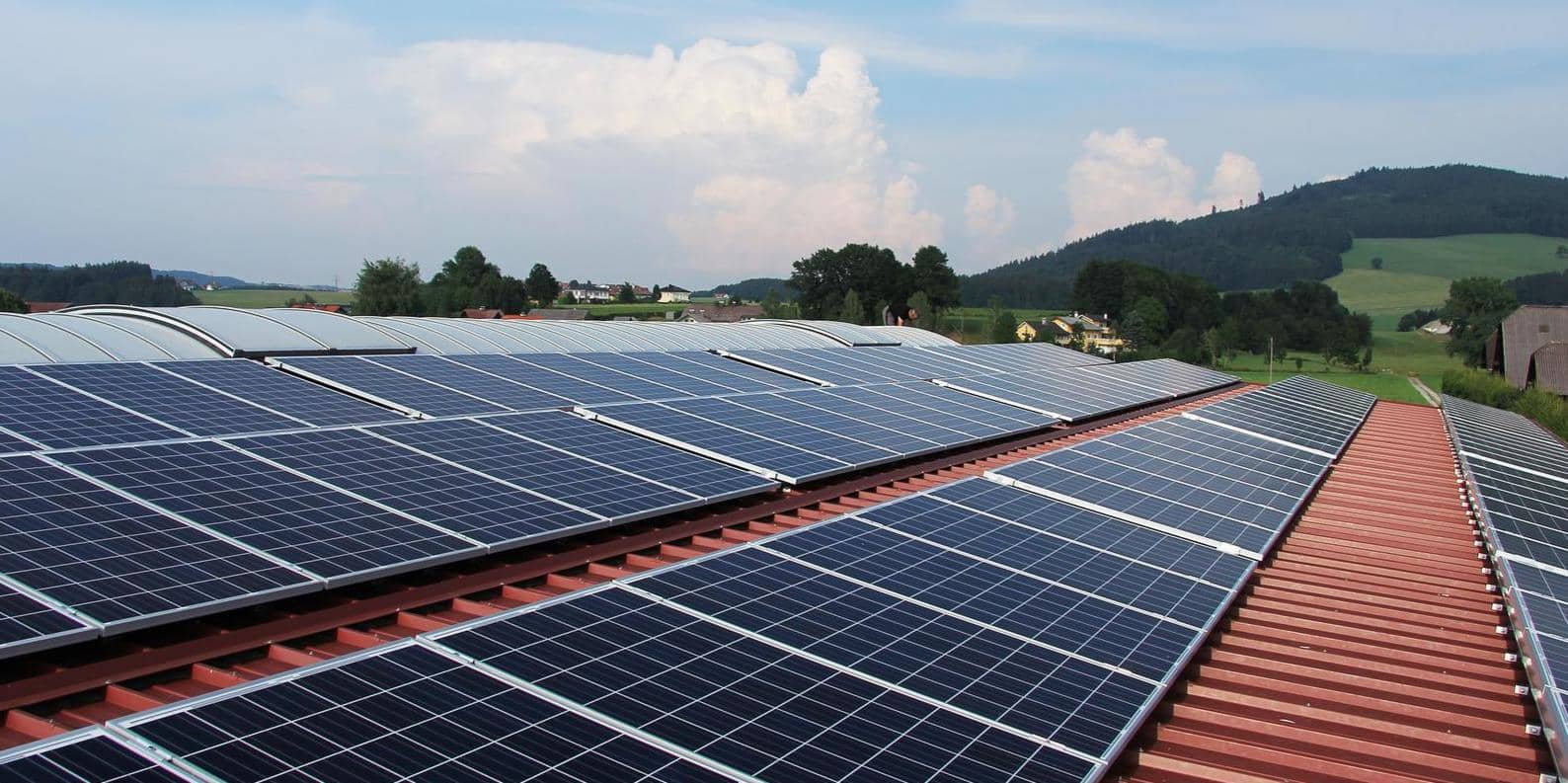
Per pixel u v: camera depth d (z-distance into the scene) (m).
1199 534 23.41
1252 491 29.47
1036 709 12.85
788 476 25.31
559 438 25.66
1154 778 13.01
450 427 25.05
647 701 11.50
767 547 17.66
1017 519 22.30
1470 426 47.78
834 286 183.25
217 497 17.55
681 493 22.52
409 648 11.98
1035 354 76.25
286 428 23.11
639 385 36.47
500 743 10.20
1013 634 15.35
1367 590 22.28
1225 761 13.74
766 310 168.50
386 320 43.97
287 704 10.34
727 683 12.23
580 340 49.75
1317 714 15.39
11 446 18.58
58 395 22.59
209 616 14.70
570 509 20.14
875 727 11.69
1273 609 20.33
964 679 13.39
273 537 16.22
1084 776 11.30
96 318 34.97
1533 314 104.56
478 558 18.34
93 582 13.61
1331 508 30.42
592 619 13.57
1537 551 22.12
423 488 19.94
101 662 12.91
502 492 20.47
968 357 65.50
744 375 43.22
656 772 10.06
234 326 36.03
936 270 186.00
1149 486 27.62
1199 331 178.75
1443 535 27.94
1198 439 37.28
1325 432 44.94
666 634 13.43
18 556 13.89
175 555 14.91
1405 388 126.19
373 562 16.02
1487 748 14.69
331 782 9.12
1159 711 14.98
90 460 18.12
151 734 9.47
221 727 9.77
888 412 37.62
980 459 34.12
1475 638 19.56
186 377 26.36
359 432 23.16
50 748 9.01
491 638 12.52
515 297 194.38
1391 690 16.72
